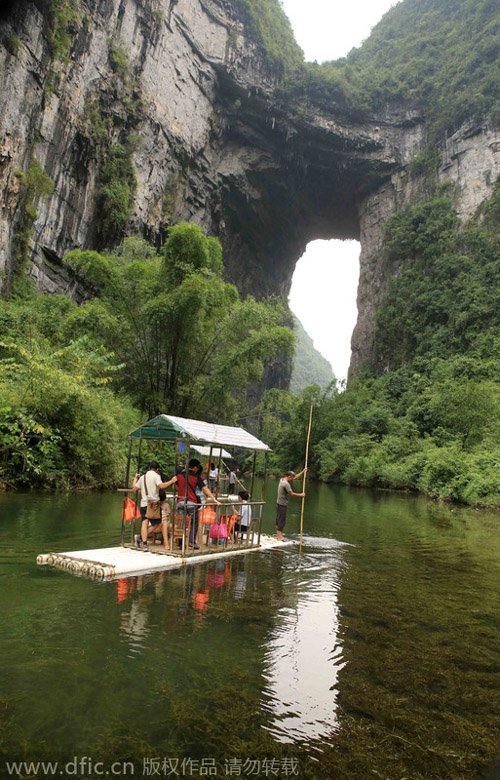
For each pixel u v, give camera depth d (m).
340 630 4.56
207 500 8.60
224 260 51.56
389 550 8.98
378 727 3.01
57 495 12.93
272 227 56.66
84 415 14.77
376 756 2.72
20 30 24.11
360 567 7.35
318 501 19.05
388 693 3.43
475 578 7.04
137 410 18.91
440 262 46.62
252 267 57.03
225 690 3.29
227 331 19.34
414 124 53.78
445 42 56.94
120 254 33.41
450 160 50.03
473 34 54.12
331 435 37.59
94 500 12.51
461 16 58.84
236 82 46.00
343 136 51.31
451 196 49.06
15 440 12.62
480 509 18.62
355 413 40.31
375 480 30.69
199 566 6.63
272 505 16.31
